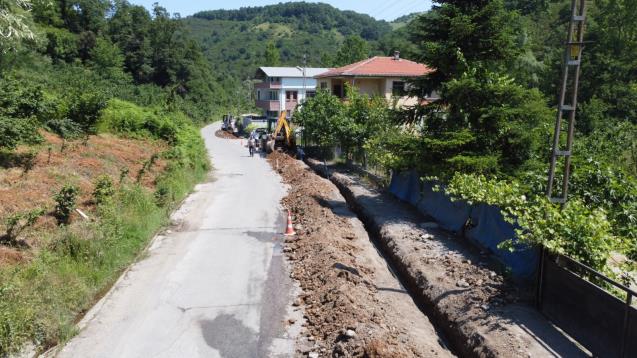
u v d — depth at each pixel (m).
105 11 77.12
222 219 15.70
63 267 9.39
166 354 7.55
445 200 14.14
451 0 15.22
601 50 35.59
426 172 15.23
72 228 10.84
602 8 39.38
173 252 12.29
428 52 15.23
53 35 56.19
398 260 11.53
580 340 7.18
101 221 11.70
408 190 17.22
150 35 79.31
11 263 9.03
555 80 34.91
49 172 14.46
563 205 8.77
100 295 9.67
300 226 14.61
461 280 9.59
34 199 12.09
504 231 10.65
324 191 19.45
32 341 7.52
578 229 7.85
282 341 7.88
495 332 7.62
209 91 95.00
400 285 10.33
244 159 32.75
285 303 9.28
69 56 59.25
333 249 11.42
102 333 8.16
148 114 27.47
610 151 15.67
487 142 14.21
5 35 13.34
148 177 18.17
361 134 24.19
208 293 9.76
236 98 110.06
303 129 37.12
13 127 14.52
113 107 27.09
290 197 18.92
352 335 7.47
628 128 20.08
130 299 9.47
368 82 36.16
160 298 9.52
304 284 10.09
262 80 68.88
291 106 63.19
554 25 45.62
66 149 17.89
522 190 10.87
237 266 11.30
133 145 23.25
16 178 13.31
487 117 13.94
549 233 8.05
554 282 7.82
